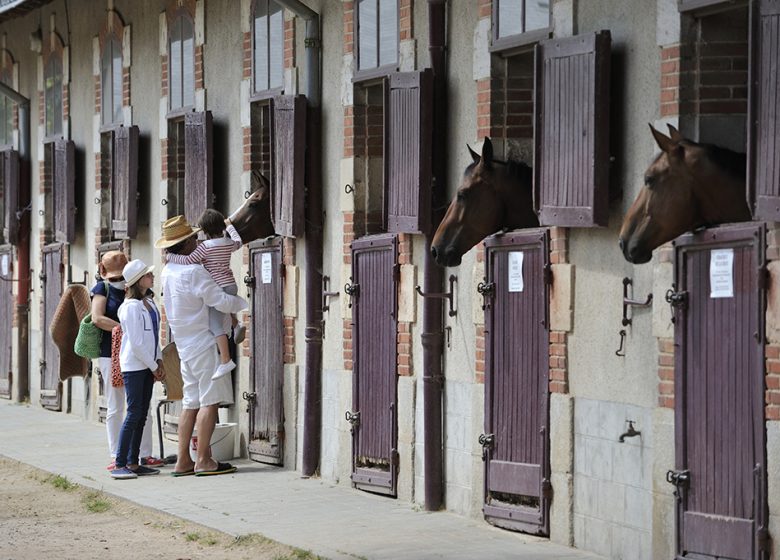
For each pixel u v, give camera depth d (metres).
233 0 14.48
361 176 12.29
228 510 11.34
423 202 10.95
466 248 10.04
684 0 8.53
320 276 12.95
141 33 16.72
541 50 9.62
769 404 7.96
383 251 11.83
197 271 13.05
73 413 18.89
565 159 9.40
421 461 11.38
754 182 7.94
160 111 16.19
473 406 10.71
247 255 14.26
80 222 18.64
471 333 10.76
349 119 12.30
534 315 9.98
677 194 8.32
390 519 10.80
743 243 8.12
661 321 8.75
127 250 17.08
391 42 11.66
